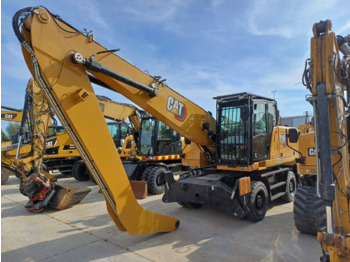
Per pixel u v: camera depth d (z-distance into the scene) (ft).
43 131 19.11
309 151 13.26
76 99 9.66
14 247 12.56
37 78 8.96
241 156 16.10
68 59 9.63
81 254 11.58
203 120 16.51
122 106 26.76
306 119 22.31
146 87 12.08
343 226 8.15
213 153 18.16
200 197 15.37
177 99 14.46
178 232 14.05
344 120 8.63
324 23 7.96
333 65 7.79
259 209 15.92
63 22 9.70
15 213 18.40
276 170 19.12
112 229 14.75
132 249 11.96
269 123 18.01
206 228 14.67
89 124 10.00
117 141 38.96
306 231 13.20
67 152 35.09
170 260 10.85
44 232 14.48
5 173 32.83
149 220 12.45
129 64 11.89
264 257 11.00
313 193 13.07
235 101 16.67
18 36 8.93
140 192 22.76
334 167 8.21
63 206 18.75
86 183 31.73
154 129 26.37
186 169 29.55
